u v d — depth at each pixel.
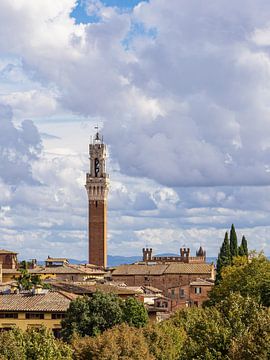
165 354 165.12
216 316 131.75
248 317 129.12
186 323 184.88
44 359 131.62
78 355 156.62
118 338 161.38
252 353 108.62
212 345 123.56
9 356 129.88
